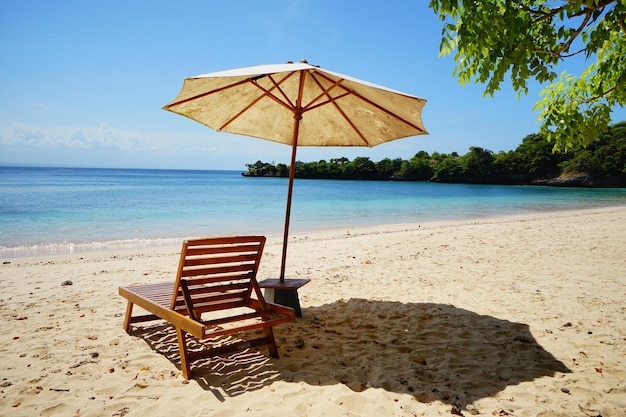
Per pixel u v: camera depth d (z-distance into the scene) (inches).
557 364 150.1
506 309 217.5
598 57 165.6
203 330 129.4
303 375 141.3
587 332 183.0
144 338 176.9
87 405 120.0
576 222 700.7
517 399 124.4
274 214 917.2
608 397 126.0
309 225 744.3
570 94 173.8
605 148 3169.3
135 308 219.3
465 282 279.4
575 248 414.3
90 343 169.6
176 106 190.1
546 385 133.5
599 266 326.3
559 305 223.9
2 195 1312.7
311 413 116.3
